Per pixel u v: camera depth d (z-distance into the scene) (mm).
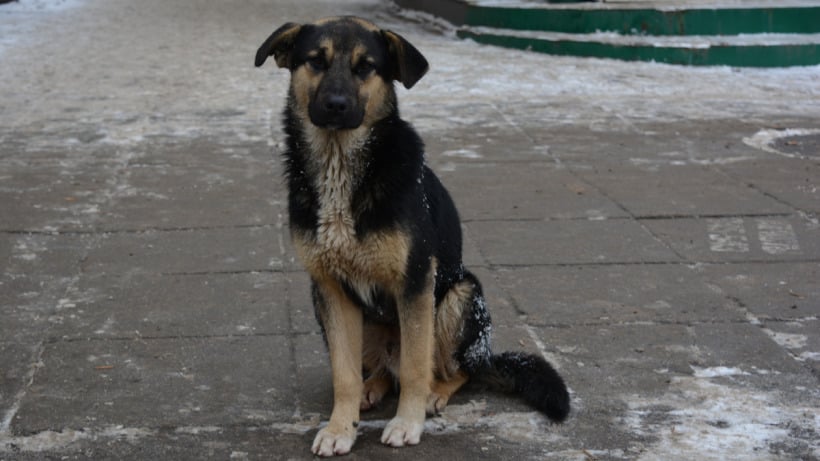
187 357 6047
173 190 9867
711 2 18969
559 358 6047
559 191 9961
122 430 5102
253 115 13242
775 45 17188
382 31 5027
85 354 6070
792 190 10000
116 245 8227
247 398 5512
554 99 14422
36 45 19594
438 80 15617
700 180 10391
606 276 7578
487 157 11250
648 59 17453
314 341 6324
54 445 4930
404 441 4930
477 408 5406
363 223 4773
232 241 8359
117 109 13570
